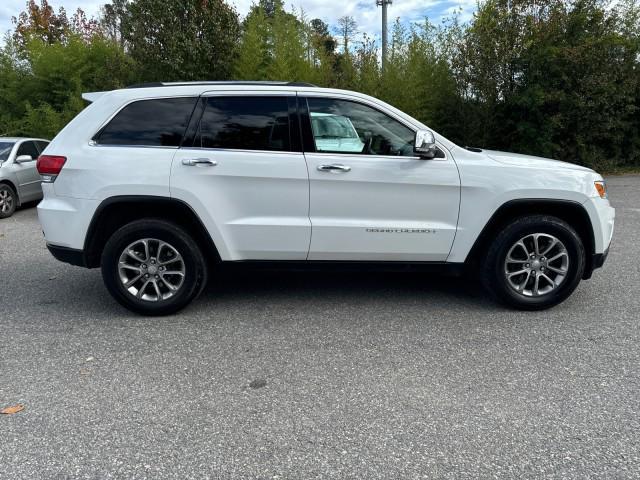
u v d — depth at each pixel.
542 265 4.25
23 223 8.77
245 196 4.04
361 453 2.45
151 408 2.85
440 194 4.11
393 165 4.06
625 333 3.86
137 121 4.07
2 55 16.12
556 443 2.52
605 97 13.25
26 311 4.38
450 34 13.34
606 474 2.30
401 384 3.10
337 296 4.74
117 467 2.36
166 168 3.97
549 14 12.97
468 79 13.05
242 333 3.88
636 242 6.80
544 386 3.07
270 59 13.21
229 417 2.76
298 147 4.07
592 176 4.24
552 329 3.94
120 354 3.53
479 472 2.32
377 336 3.82
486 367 3.32
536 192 4.10
